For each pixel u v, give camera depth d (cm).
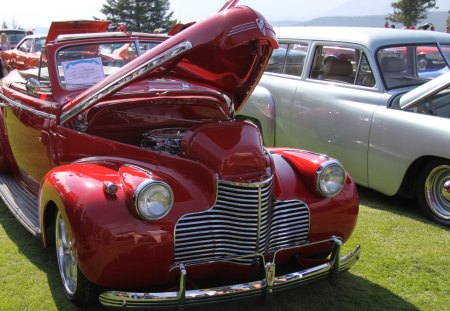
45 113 395
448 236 445
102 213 267
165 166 307
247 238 297
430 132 467
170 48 301
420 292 348
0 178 522
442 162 466
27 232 438
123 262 267
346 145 546
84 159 335
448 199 467
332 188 324
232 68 373
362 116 526
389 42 560
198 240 288
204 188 297
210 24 300
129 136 378
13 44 2052
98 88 329
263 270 290
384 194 542
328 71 582
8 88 507
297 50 627
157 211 271
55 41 396
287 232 316
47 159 399
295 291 346
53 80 388
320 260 329
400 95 521
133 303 262
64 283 323
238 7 311
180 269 269
